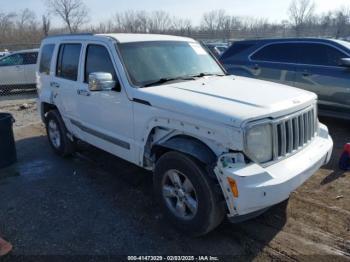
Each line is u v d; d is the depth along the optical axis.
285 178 3.06
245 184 2.88
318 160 3.52
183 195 3.50
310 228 3.67
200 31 35.41
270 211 4.00
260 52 8.12
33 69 14.83
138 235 3.61
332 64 7.06
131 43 4.40
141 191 4.60
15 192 4.69
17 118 9.47
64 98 5.41
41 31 42.38
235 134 2.95
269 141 3.14
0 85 14.58
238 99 3.39
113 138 4.42
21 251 3.39
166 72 4.32
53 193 4.62
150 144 3.89
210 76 4.59
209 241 3.48
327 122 7.86
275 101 3.35
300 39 7.55
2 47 28.09
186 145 3.33
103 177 5.09
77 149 6.05
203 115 3.17
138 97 3.84
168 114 3.50
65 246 3.46
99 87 3.96
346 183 4.69
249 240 3.49
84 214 4.05
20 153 6.31
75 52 5.11
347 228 3.66
